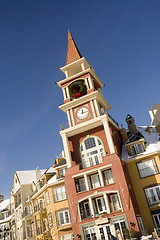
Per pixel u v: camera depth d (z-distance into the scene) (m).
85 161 36.66
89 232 31.14
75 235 31.28
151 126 44.53
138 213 31.75
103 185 32.16
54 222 37.22
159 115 46.53
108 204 31.20
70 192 33.47
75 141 38.47
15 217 57.31
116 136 38.88
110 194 32.56
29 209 50.81
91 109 38.12
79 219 31.78
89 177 34.56
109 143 34.62
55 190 39.16
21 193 53.72
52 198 38.72
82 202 33.91
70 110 39.53
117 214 30.22
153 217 31.91
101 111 38.69
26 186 55.16
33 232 47.91
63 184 38.97
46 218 41.06
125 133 40.75
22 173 59.84
